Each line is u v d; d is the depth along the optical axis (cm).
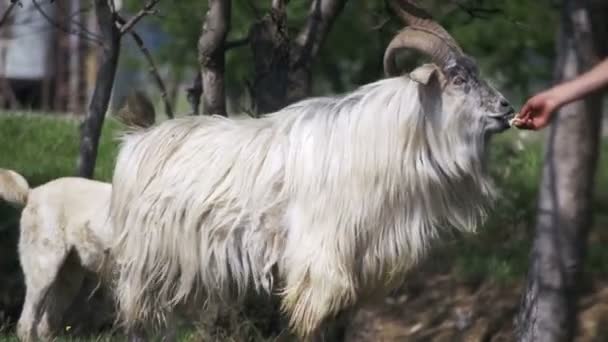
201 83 2605
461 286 3034
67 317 2589
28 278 2394
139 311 2091
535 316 1653
